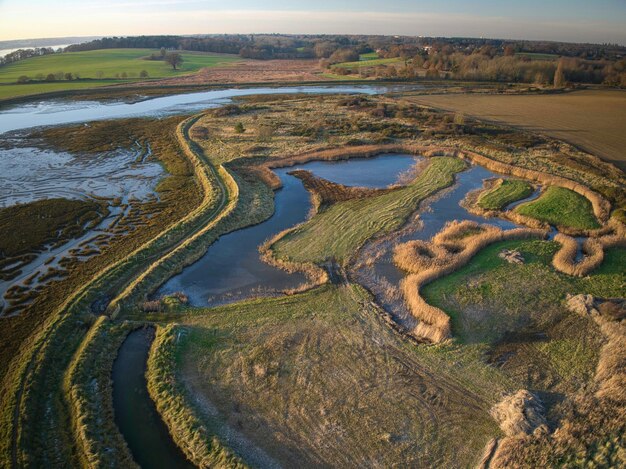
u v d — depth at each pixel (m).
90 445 16.33
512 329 22.55
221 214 35.69
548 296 24.89
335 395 18.81
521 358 20.70
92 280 26.61
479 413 17.94
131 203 39.34
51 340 21.61
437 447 16.56
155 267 28.00
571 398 18.33
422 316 23.56
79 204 38.62
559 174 43.25
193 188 42.50
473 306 24.22
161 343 21.48
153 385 19.30
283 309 24.44
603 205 36.09
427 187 41.56
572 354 20.84
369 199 39.09
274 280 27.69
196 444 16.45
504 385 19.23
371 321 23.33
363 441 16.80
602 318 22.73
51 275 27.75
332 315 23.84
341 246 31.16
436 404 18.34
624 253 29.28
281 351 21.23
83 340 22.06
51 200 39.44
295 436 17.02
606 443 15.92
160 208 38.16
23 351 21.16
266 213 36.66
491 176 44.75
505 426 17.11
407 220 35.12
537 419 17.16
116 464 15.95
